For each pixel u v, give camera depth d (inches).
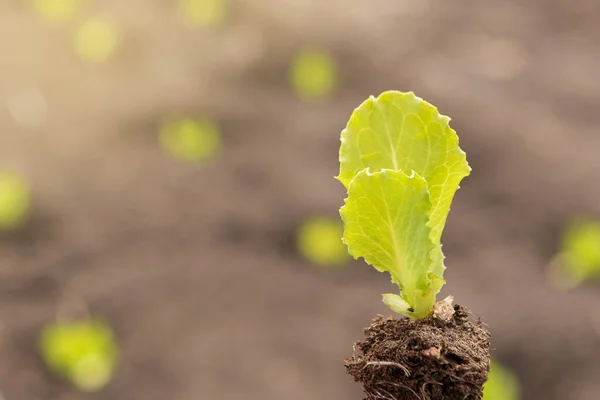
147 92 188.4
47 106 181.3
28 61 195.0
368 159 29.1
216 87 194.1
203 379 126.9
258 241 155.3
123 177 165.0
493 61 222.7
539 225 164.9
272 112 189.3
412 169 29.1
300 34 212.2
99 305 137.2
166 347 132.0
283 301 142.6
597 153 183.9
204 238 154.1
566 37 245.0
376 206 28.0
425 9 247.0
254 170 171.2
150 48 204.5
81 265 145.3
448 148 28.7
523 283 149.6
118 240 151.5
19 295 137.6
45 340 127.9
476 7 255.4
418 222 28.0
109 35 197.9
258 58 203.9
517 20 249.9
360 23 225.1
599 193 171.3
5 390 119.6
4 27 205.6
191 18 216.5
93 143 172.6
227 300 142.0
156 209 158.6
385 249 29.1
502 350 132.3
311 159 177.0
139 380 126.2
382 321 30.3
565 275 151.9
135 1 222.4
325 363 131.3
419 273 29.0
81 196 159.2
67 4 209.9
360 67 207.3
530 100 204.5
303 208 161.8
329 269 151.7
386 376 28.9
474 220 165.9
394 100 28.8
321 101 197.3
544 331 135.8
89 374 124.0
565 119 198.7
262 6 221.0
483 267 154.2
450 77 210.7
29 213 151.9
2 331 128.7
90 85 189.5
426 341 28.5
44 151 168.6
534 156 180.2
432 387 28.4
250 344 133.5
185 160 170.9
